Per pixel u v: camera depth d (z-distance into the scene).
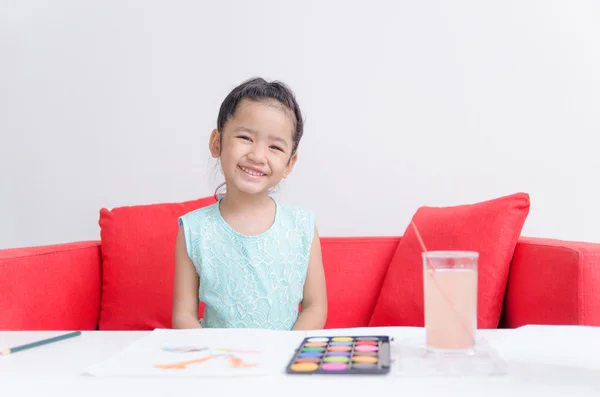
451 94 2.01
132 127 2.08
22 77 2.10
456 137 2.01
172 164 2.07
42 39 2.10
